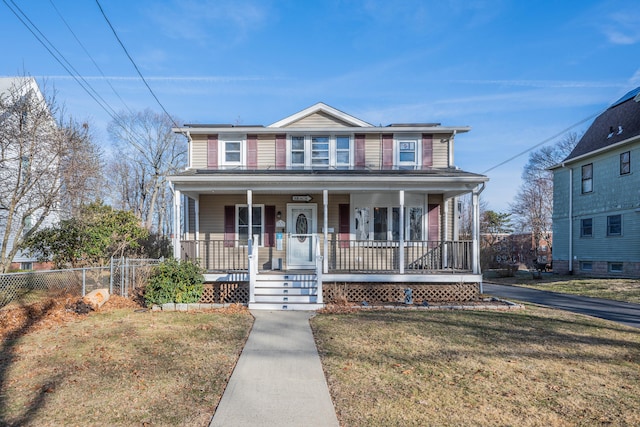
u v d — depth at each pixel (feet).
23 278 37.55
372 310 33.27
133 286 40.40
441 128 47.78
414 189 38.73
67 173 45.55
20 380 16.56
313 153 48.55
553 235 79.92
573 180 74.13
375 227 46.14
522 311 33.53
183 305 32.99
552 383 16.69
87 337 23.47
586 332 25.81
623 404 14.69
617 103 71.36
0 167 42.42
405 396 15.21
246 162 48.26
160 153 127.54
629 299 43.34
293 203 46.75
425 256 44.21
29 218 52.49
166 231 131.95
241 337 23.89
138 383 16.29
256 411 13.92
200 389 15.80
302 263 46.24
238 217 46.73
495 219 157.28
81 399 14.67
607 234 65.31
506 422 13.19
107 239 43.11
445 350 21.17
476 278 37.78
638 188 59.21
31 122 43.60
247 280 37.29
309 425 12.92
